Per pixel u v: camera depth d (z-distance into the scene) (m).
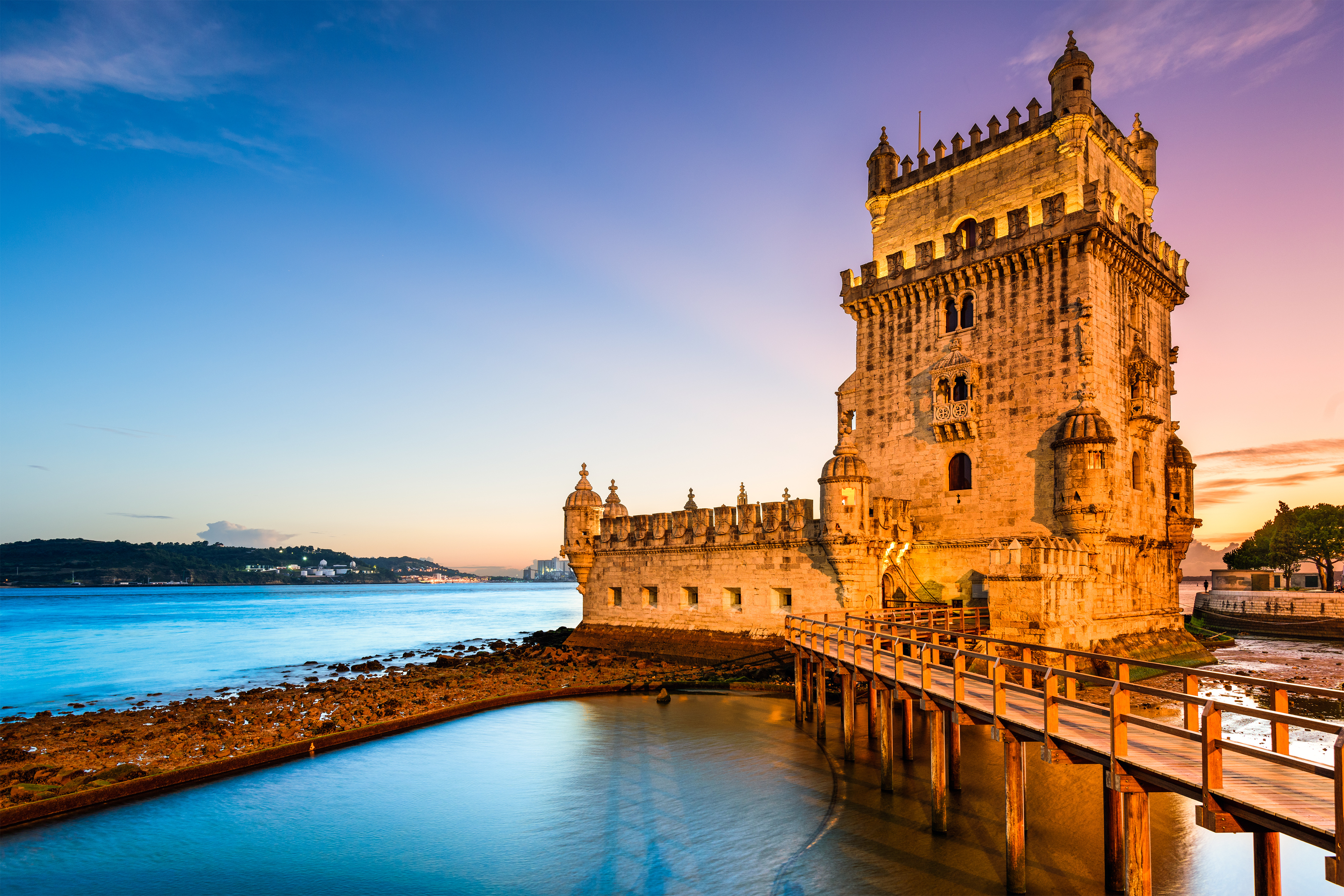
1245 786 11.72
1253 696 36.72
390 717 35.19
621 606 55.28
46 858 19.89
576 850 19.73
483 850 20.03
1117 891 15.75
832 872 17.27
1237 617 74.25
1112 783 13.16
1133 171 48.66
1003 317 42.97
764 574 45.06
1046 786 22.56
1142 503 44.12
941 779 19.27
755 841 19.55
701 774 25.77
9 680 53.31
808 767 25.84
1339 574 111.75
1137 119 50.41
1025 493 41.22
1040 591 31.48
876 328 49.94
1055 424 40.25
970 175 47.06
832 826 20.05
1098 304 40.50
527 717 35.97
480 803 23.77
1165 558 48.09
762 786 24.11
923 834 19.31
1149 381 43.84
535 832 21.16
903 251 49.75
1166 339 49.31
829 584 41.59
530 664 51.12
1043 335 41.16
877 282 49.28
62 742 32.16
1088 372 39.25
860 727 31.30
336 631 98.88
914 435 47.00
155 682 51.88
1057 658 32.12
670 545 51.03
